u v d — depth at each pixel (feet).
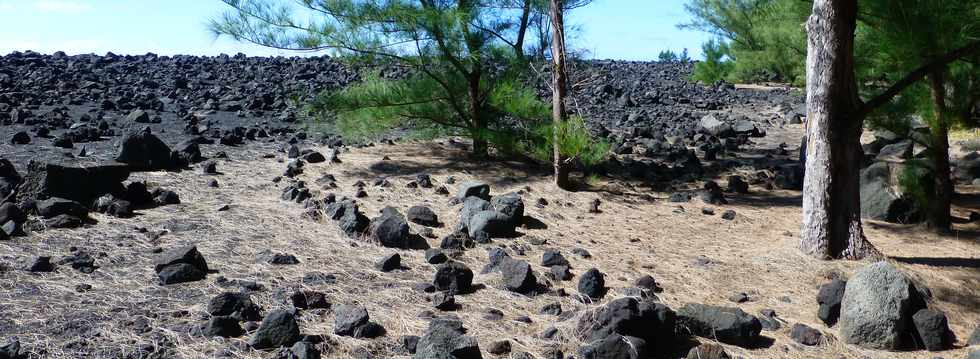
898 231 23.41
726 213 24.45
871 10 21.81
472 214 20.86
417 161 30.68
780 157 38.81
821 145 18.94
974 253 20.56
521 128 29.94
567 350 12.45
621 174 31.63
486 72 30.53
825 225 19.03
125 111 40.45
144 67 60.80
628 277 17.03
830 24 18.42
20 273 14.57
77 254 15.74
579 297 15.31
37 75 49.39
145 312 12.91
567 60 26.73
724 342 13.47
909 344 13.87
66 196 19.86
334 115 31.63
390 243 18.52
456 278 15.21
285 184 25.17
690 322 13.66
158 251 16.57
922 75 18.35
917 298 14.10
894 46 21.08
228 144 32.91
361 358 11.70
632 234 21.54
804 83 49.06
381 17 26.17
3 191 19.92
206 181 24.86
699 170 33.50
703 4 61.62
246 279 15.10
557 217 22.98
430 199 24.23
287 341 11.89
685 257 19.20
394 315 13.60
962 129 41.68
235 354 11.48
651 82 77.71
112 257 16.02
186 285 14.46
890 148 33.24
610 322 12.60
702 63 72.28
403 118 30.81
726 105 62.64
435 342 11.43
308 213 20.71
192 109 43.24
